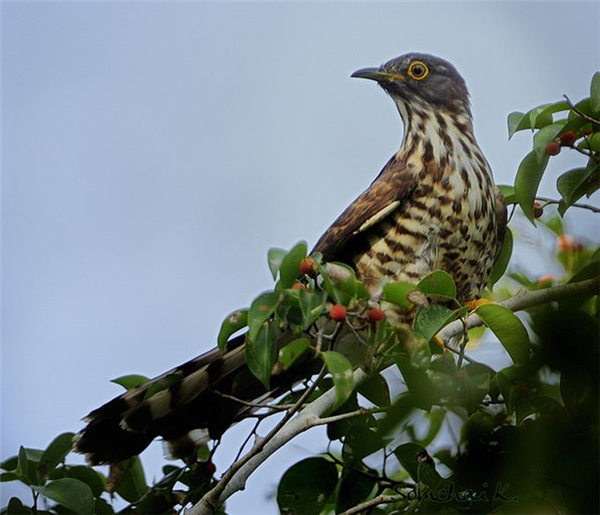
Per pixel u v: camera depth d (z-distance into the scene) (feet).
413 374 33.01
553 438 31.14
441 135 44.60
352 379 28.55
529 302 34.30
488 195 43.45
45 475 37.29
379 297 30.40
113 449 38.99
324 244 42.83
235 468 31.60
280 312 29.19
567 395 31.45
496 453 32.19
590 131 35.37
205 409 39.91
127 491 39.22
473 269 43.55
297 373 40.22
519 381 32.68
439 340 35.58
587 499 30.73
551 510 31.04
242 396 40.16
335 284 29.48
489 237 43.45
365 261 43.11
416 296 30.01
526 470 31.35
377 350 30.94
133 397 39.68
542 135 33.94
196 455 38.32
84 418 39.17
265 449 32.37
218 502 31.96
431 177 43.16
